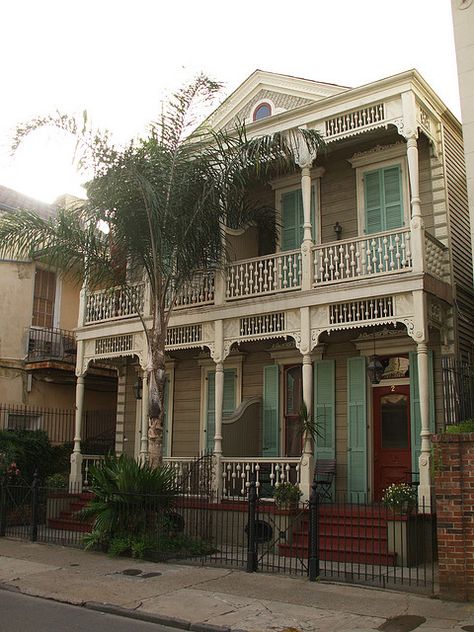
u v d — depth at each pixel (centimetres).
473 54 1084
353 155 1475
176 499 1225
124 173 1267
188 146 1334
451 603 821
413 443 1300
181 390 1706
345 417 1407
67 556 1159
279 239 1559
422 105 1295
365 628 724
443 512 855
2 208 2211
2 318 2031
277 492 1203
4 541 1323
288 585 930
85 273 1425
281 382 1520
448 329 1269
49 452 1839
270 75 1577
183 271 1346
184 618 769
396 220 1395
